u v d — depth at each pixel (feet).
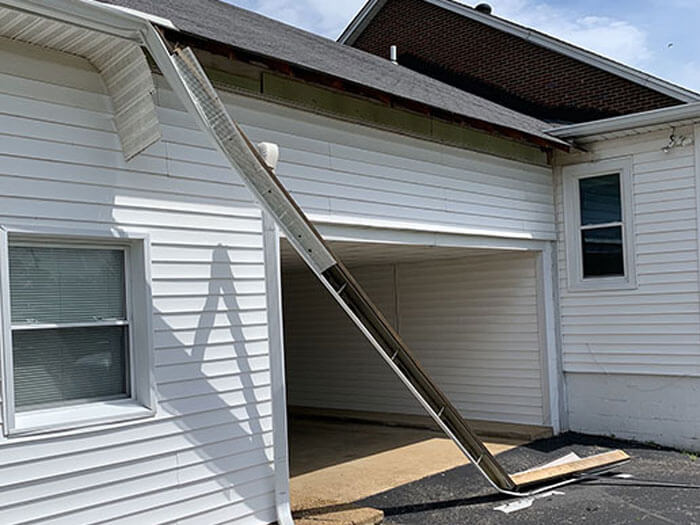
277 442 18.08
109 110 15.58
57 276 14.85
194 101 15.12
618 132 28.68
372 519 18.67
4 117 13.83
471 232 26.23
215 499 16.72
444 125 25.52
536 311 30.63
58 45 14.44
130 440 15.28
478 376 32.58
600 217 29.91
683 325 27.50
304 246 16.93
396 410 35.45
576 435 29.86
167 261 16.40
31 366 14.38
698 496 20.86
